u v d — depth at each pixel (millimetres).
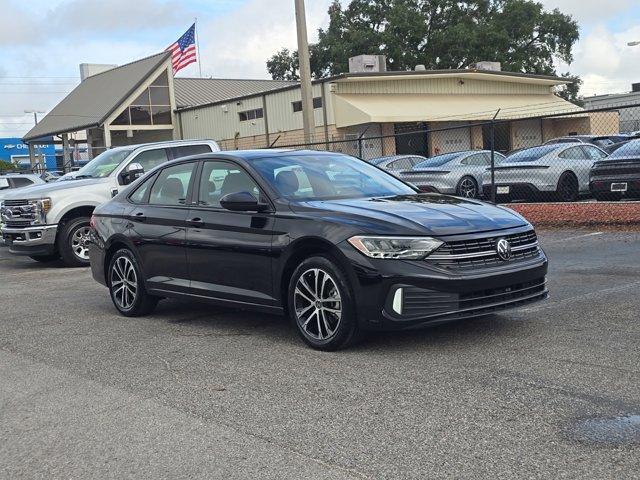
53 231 12156
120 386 5266
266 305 6238
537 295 5879
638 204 13594
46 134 45438
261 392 4910
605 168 14211
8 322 7875
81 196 12250
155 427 4395
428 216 5664
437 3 53594
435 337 5984
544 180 16203
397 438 3967
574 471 3420
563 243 11055
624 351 5254
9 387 5422
